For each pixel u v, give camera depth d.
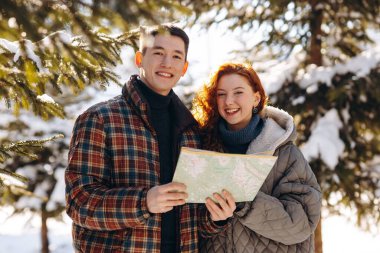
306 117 5.87
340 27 6.01
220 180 2.04
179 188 1.99
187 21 5.96
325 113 5.67
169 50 2.39
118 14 1.55
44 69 2.24
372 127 5.73
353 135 5.78
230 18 6.18
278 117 2.68
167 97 2.45
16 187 3.08
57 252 11.43
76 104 7.93
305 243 2.54
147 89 2.42
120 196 2.08
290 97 5.81
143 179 2.28
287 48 6.37
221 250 2.52
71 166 2.19
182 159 1.92
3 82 2.29
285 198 2.50
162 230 2.36
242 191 2.11
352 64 5.68
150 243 2.26
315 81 5.70
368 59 5.64
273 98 5.82
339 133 5.67
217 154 1.94
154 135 2.35
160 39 2.38
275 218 2.36
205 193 2.08
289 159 2.57
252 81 2.64
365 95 5.45
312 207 2.48
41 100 2.50
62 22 1.66
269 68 6.41
